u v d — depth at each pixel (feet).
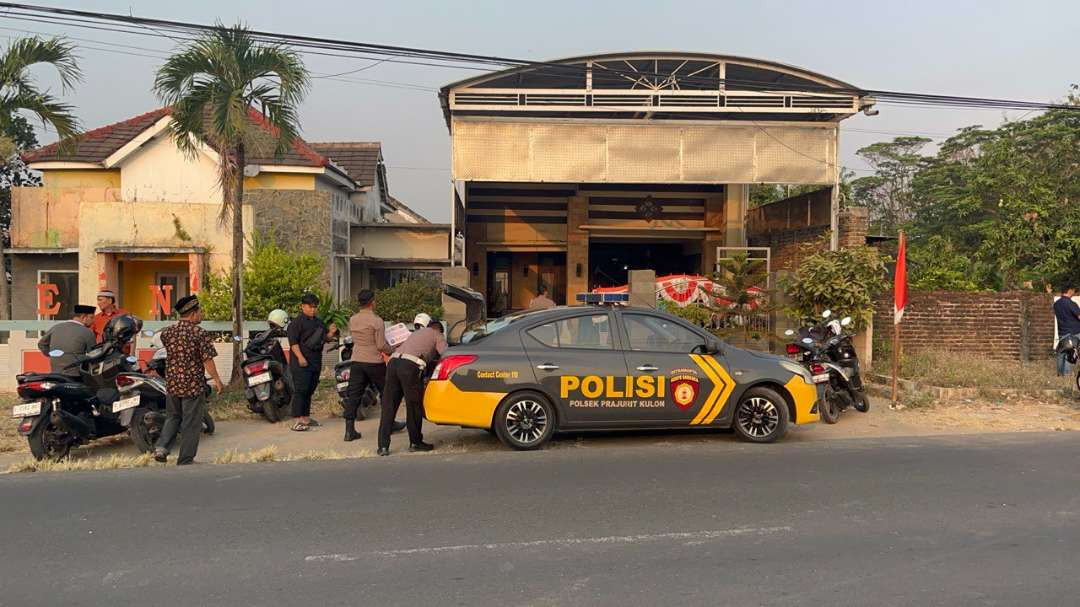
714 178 50.83
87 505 20.74
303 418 33.45
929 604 14.35
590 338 28.76
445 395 27.43
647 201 73.92
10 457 28.68
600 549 17.22
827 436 31.65
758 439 29.35
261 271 51.08
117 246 57.93
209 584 15.28
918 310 52.19
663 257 85.10
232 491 22.16
